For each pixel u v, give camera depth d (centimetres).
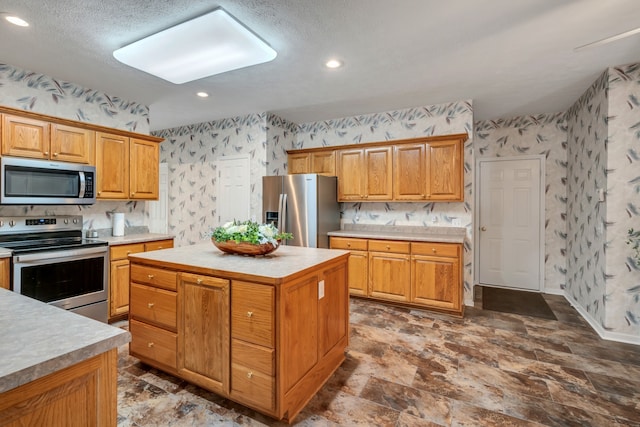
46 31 223
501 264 460
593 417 177
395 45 245
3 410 67
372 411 181
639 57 262
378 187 405
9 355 73
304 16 207
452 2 192
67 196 288
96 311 292
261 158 436
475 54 259
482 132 466
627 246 276
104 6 194
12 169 253
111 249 306
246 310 171
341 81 316
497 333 293
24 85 289
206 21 201
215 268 183
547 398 194
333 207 427
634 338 273
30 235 291
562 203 424
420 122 401
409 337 283
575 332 296
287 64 279
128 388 200
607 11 199
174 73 268
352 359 241
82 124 300
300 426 168
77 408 81
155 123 497
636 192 273
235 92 350
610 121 280
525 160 443
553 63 275
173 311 201
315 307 195
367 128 438
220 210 476
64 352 76
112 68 287
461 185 358
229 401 188
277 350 163
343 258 228
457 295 332
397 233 399
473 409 183
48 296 260
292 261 202
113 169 328
